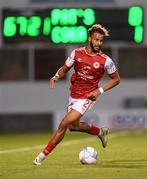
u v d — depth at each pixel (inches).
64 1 2711.6
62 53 2765.7
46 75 2780.5
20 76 2775.6
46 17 2588.6
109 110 2674.7
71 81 1210.0
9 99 2753.4
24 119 2731.3
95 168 1202.6
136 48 2790.4
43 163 1307.8
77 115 1182.9
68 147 1809.8
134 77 2790.4
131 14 2642.7
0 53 2775.6
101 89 1187.9
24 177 1080.8
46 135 2468.0
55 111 2706.7
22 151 1678.2
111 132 2573.8
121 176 1086.4
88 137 2303.2
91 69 1190.3
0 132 2721.5
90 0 2704.2
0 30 2647.6
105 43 2657.5
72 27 2571.4
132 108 2709.2
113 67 1194.0
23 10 2610.7
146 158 1419.8
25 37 2615.7
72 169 1186.6
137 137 2269.9
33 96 2758.4
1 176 1096.2
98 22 2628.0
